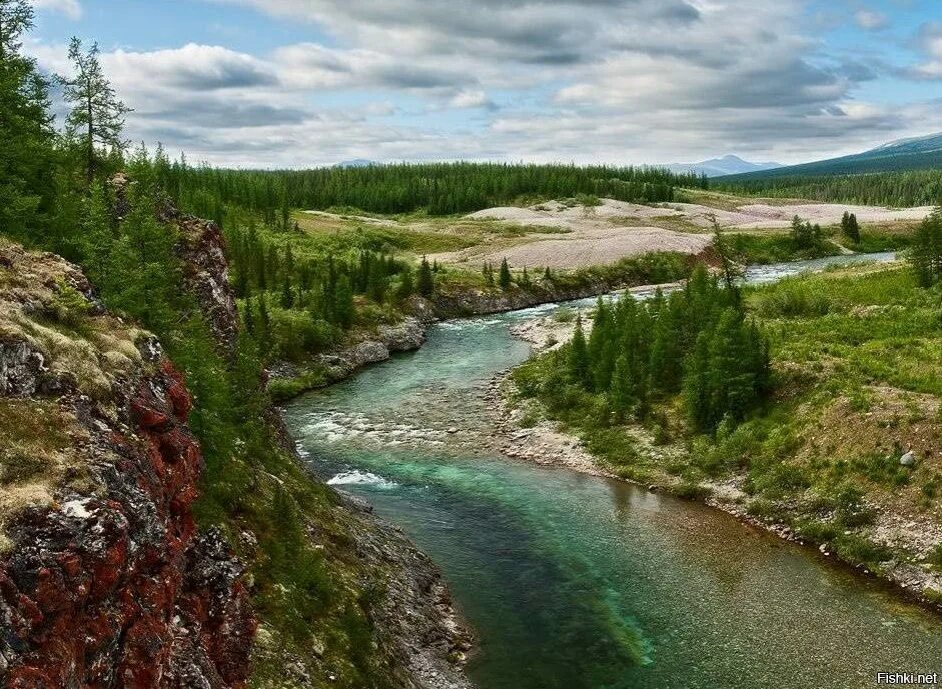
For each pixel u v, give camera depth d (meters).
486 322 108.38
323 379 75.62
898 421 41.56
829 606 32.31
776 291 84.50
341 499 38.75
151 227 31.34
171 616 15.66
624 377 55.59
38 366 15.79
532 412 61.16
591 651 29.30
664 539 39.41
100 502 13.68
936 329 59.03
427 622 30.17
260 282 107.12
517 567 36.47
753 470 44.41
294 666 21.23
